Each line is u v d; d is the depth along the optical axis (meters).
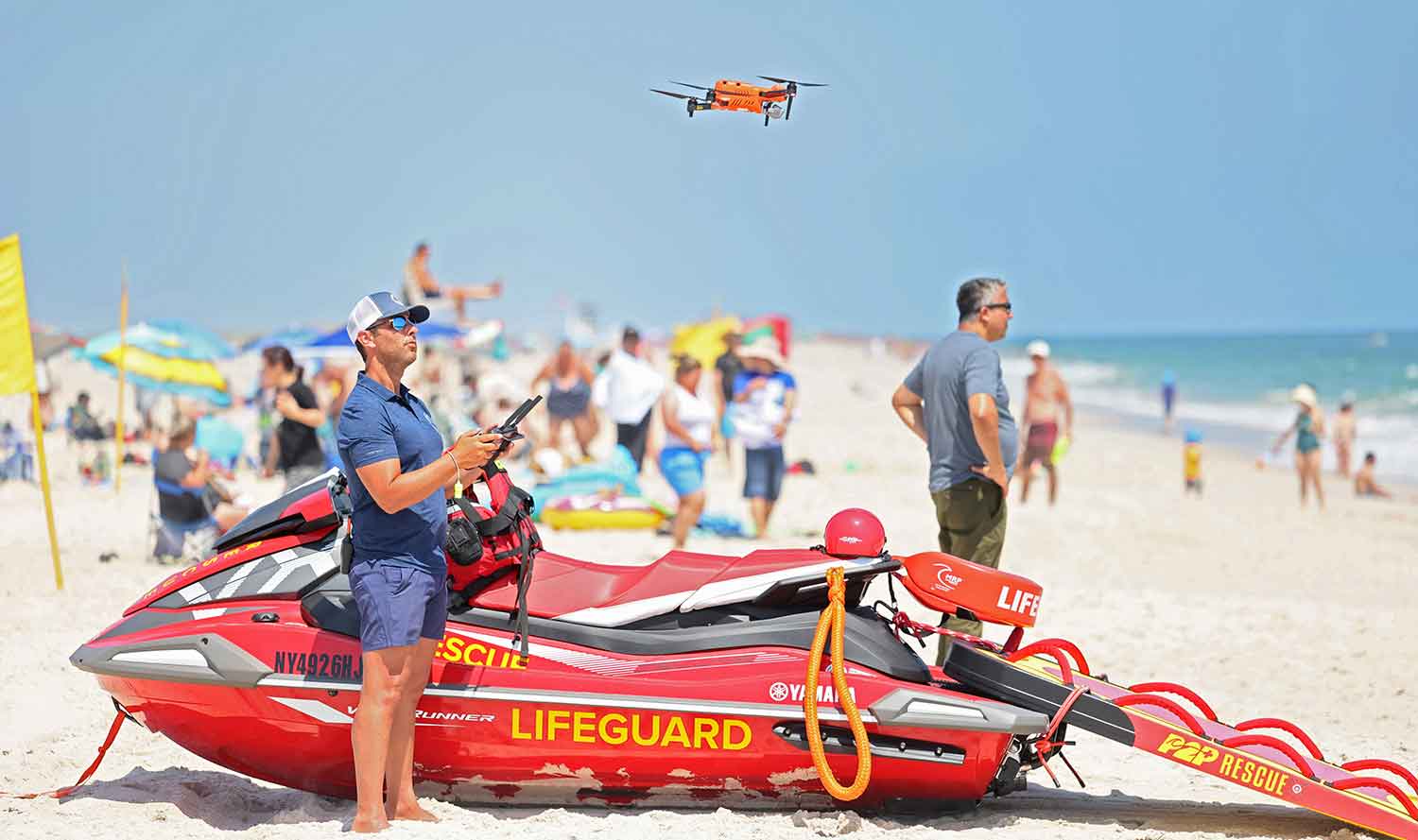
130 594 39.72
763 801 21.27
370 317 19.47
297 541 21.39
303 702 20.36
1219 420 192.62
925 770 20.62
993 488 27.64
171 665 20.27
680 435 50.03
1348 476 115.00
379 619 19.33
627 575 21.59
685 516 50.28
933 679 21.81
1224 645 37.78
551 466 61.81
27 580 42.03
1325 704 31.52
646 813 20.95
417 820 19.98
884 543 21.67
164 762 24.41
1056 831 20.95
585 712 20.31
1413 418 188.62
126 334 83.75
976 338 27.69
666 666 20.72
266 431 79.38
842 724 20.34
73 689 29.19
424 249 94.94
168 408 105.31
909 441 119.12
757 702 20.31
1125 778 24.95
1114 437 157.00
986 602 21.25
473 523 20.56
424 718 20.41
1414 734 28.77
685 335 115.56
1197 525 73.00
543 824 20.14
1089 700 21.03
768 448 56.66
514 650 20.58
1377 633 39.56
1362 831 21.53
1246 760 20.92
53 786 22.84
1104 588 48.88
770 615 21.30
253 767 21.33
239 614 20.75
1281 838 21.33
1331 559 61.53
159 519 46.53
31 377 40.00
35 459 78.94
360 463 19.14
